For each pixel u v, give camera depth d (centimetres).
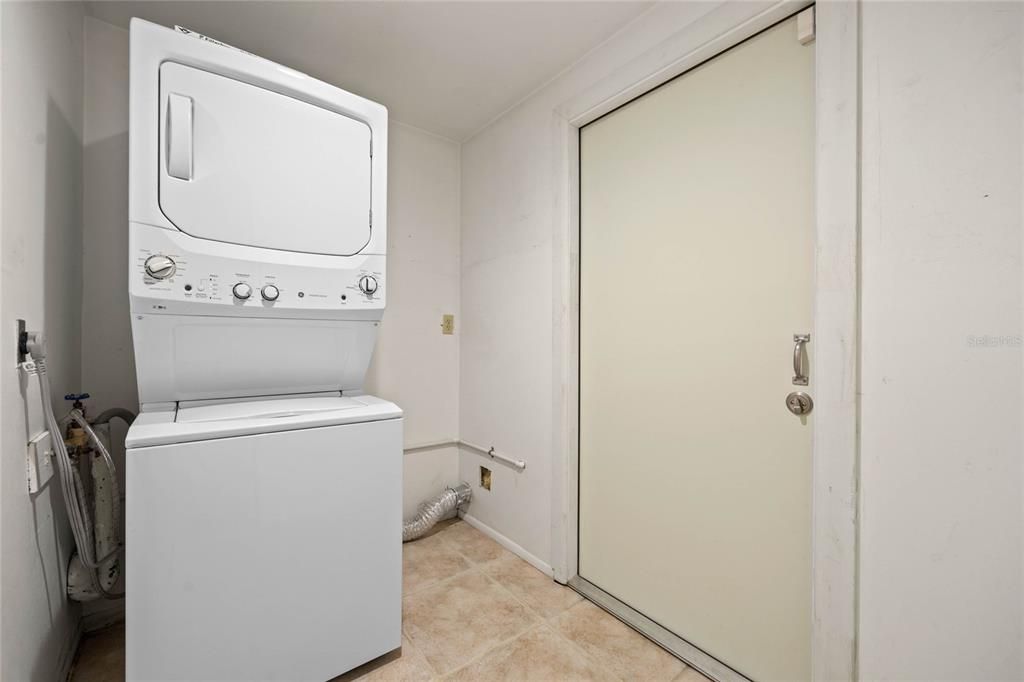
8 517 88
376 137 153
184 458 108
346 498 133
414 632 161
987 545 92
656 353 164
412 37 171
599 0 152
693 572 152
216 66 122
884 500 105
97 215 160
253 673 118
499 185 234
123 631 158
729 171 141
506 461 227
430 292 256
